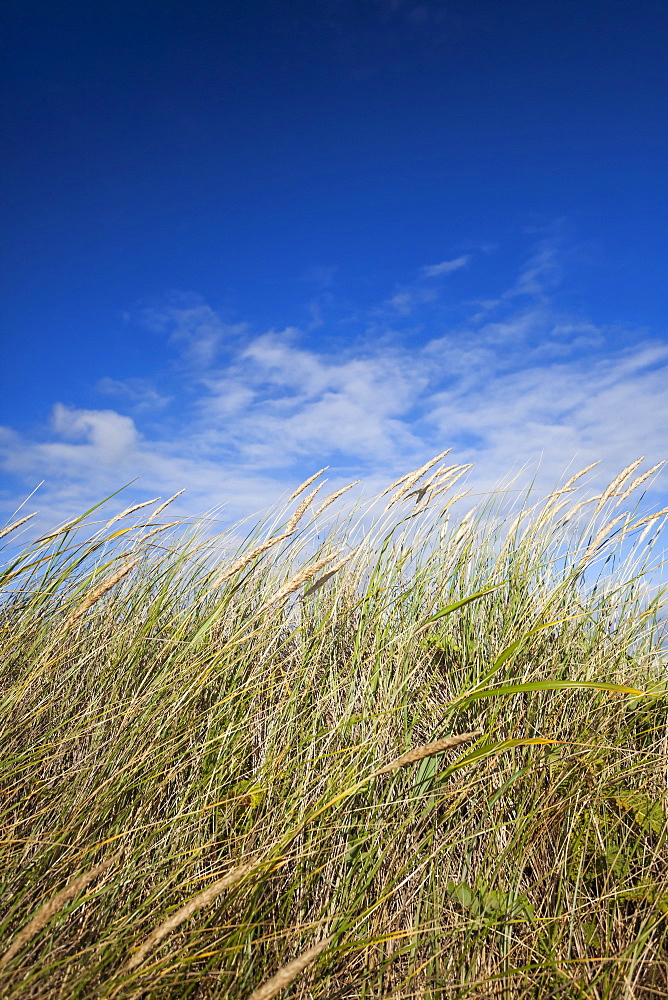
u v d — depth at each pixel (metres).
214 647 2.60
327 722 2.46
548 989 1.67
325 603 3.05
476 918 1.84
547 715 2.46
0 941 1.47
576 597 3.05
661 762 2.31
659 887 1.88
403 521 3.19
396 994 1.63
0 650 2.36
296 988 1.60
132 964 1.16
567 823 2.12
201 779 2.10
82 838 1.80
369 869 1.92
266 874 1.73
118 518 2.56
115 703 2.31
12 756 2.04
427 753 1.28
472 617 2.98
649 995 1.68
